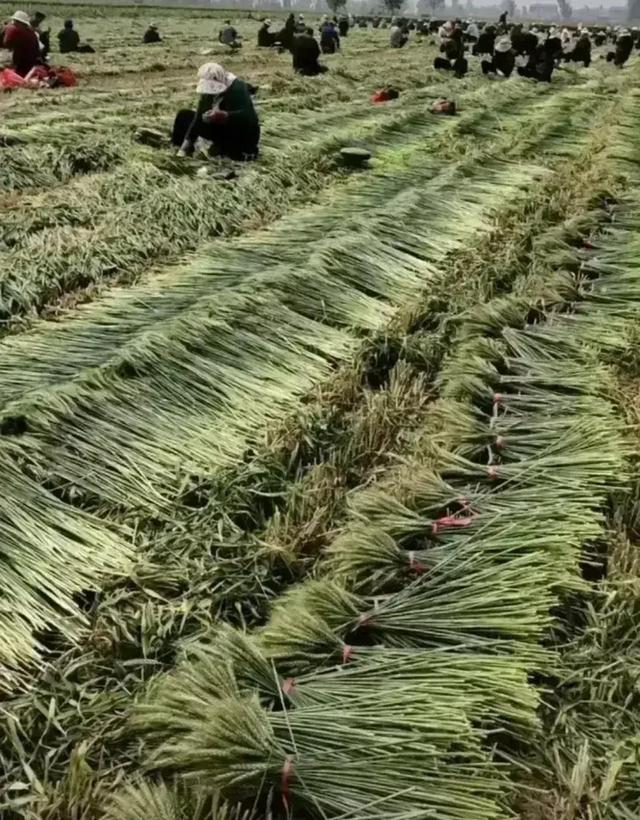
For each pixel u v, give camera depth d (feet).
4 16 148.15
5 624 12.24
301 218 30.30
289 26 101.19
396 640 12.06
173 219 29.14
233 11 322.14
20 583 12.91
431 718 10.28
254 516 15.14
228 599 13.01
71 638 12.33
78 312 21.95
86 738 10.68
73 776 10.00
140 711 10.73
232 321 20.59
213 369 18.84
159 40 115.03
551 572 12.85
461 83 74.13
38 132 39.81
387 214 29.99
